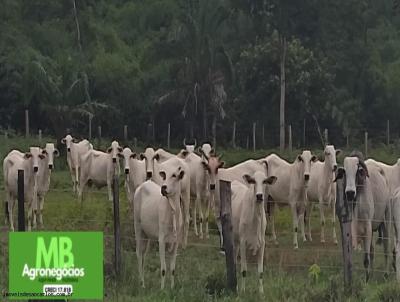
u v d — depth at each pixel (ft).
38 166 67.72
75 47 184.75
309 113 167.22
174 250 49.96
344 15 192.85
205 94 155.84
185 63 156.25
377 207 56.54
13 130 152.66
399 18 222.69
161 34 185.88
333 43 190.49
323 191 66.80
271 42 165.58
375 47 203.51
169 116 161.68
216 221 66.85
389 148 159.94
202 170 68.39
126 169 72.33
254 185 48.91
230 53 175.73
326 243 66.59
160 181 67.67
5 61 162.20
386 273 52.70
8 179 68.18
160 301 44.34
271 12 185.68
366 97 189.06
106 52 184.03
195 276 51.70
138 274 52.03
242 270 49.08
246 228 49.01
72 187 97.96
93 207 77.30
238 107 165.68
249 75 165.27
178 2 200.54
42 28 185.68
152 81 165.07
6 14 188.03
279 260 59.62
